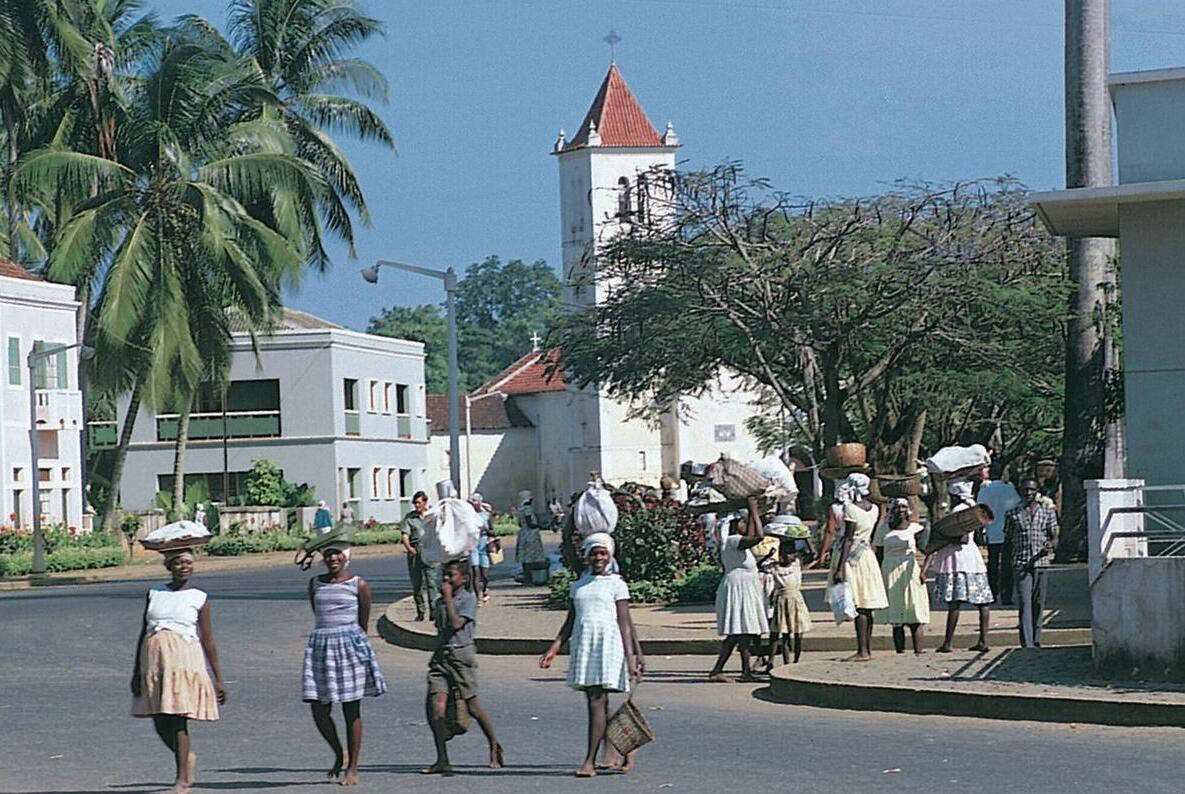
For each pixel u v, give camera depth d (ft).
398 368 306.35
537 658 82.33
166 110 193.57
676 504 102.68
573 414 355.36
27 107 206.18
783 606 70.49
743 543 68.74
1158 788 41.60
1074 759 46.83
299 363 279.90
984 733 53.11
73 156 185.78
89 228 185.47
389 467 299.99
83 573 180.55
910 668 65.98
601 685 46.03
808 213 128.26
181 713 44.29
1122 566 60.34
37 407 207.00
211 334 197.88
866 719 57.57
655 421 179.32
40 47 194.08
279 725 59.82
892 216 127.34
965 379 125.80
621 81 367.66
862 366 138.82
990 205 126.82
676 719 58.18
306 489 268.41
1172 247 79.46
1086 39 99.30
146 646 44.62
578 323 136.36
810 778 44.52
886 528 72.28
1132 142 78.54
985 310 122.31
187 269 194.59
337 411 279.49
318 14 230.07
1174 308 79.41
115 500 209.36
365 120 230.07
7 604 134.41
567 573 102.94
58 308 213.05
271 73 228.43
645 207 131.44
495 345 568.41
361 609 46.68
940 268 120.88
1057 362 128.16
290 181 194.70
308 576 168.45
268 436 280.10
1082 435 104.88
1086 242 104.83
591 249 137.69
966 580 71.41
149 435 279.49
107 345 182.60
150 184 192.24
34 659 87.76
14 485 201.16
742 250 124.77
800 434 193.57
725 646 69.51
